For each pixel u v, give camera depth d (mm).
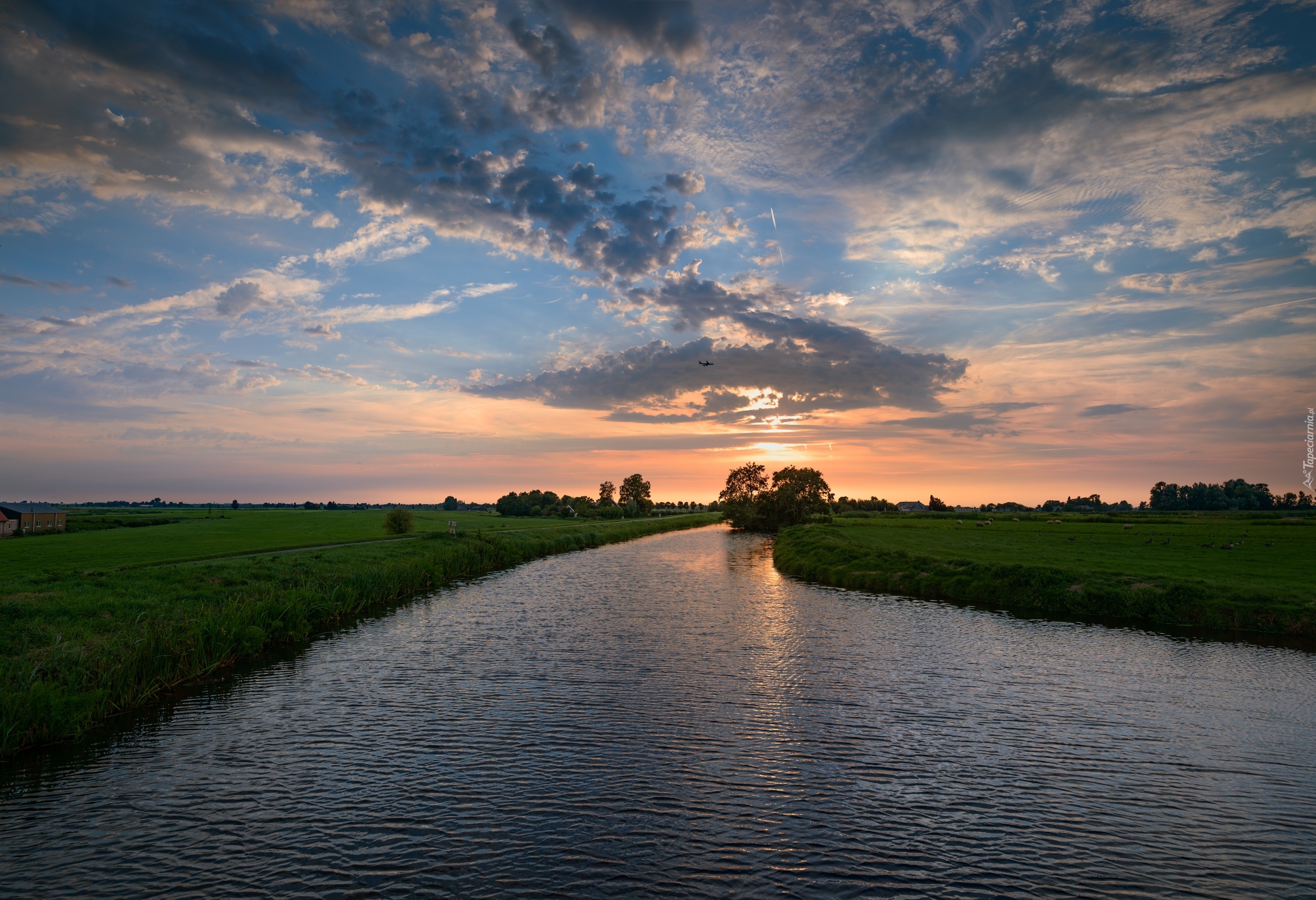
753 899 9820
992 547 55906
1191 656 24297
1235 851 11273
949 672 22125
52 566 34781
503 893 9906
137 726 16906
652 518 158625
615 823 12102
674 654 24484
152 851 10984
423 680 21000
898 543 60156
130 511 196500
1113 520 101750
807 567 49719
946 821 12273
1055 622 30484
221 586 29281
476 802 12867
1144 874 10578
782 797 13203
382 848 11156
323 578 34156
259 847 11156
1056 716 17938
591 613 32969
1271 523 86625
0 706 14859
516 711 18109
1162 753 15508
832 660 23625
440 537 61750
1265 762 15023
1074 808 12805
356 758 14930
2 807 12523
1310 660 23703
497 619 31281
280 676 21438
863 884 10258
